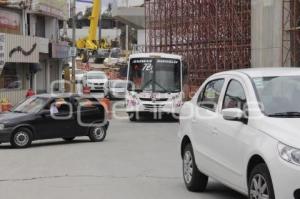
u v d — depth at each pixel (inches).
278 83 452.1
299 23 1611.7
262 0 1770.4
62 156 821.9
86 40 3914.9
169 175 644.7
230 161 442.9
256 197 396.8
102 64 4377.5
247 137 414.6
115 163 742.5
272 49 1704.0
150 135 1156.5
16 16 2079.2
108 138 1105.4
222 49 2297.0
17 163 748.6
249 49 2128.4
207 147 496.4
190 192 543.2
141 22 3713.1
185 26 2596.0
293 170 356.5
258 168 393.1
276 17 1685.5
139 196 524.4
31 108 984.9
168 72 1551.4
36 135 960.9
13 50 1947.6
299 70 480.4
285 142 370.3
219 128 468.1
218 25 2309.3
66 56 2568.9
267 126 399.2
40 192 545.0
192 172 538.6
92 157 807.7
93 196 524.4
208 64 2390.5
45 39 2285.9
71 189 559.8
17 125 937.5
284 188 360.2
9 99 1985.7
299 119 402.9
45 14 2356.1
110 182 598.9
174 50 2699.3
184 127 565.6
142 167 706.2
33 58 2103.8
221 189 556.4
